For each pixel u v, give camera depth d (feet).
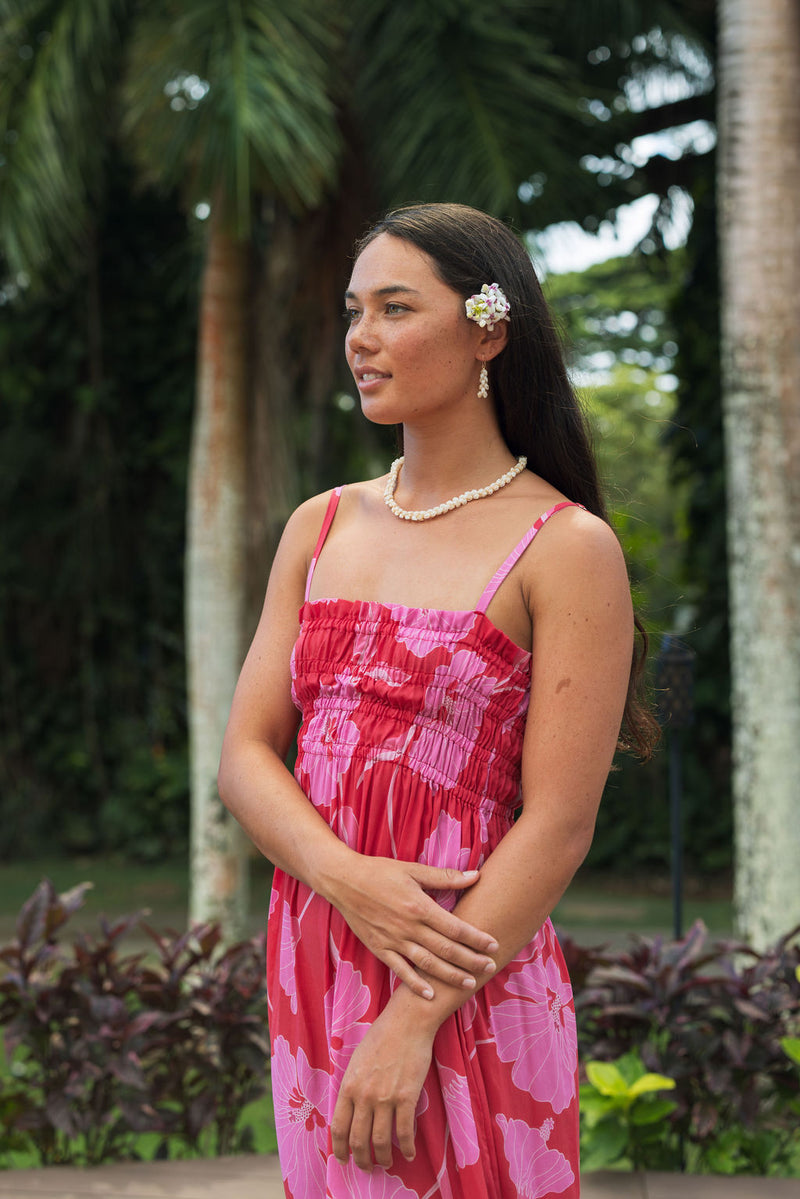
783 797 13.15
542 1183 3.96
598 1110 8.02
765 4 13.32
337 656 4.03
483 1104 3.79
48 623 27.89
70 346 26.50
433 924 3.61
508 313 4.14
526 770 3.87
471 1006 3.83
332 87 15.01
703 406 25.32
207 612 16.42
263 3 14.05
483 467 4.21
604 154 19.48
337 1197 3.76
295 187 15.51
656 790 26.00
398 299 3.97
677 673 10.14
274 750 4.42
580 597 3.89
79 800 28.04
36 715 27.66
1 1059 10.96
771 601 13.26
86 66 15.52
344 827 3.90
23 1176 8.13
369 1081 3.58
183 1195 7.79
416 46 15.28
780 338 13.25
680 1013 8.62
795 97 13.37
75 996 8.78
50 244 16.88
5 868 26.43
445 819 3.85
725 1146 8.40
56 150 15.05
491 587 3.92
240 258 16.42
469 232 4.08
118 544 27.58
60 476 27.37
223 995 8.86
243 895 16.42
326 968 3.92
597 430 4.87
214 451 16.43
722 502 25.18
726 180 13.65
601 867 26.12
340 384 18.30
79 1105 8.79
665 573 28.25
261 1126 10.37
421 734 3.88
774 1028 8.59
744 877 13.41
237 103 13.32
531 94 15.60
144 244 26.53
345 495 4.57
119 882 24.85
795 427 13.25
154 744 27.61
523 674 3.93
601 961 9.00
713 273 24.89
